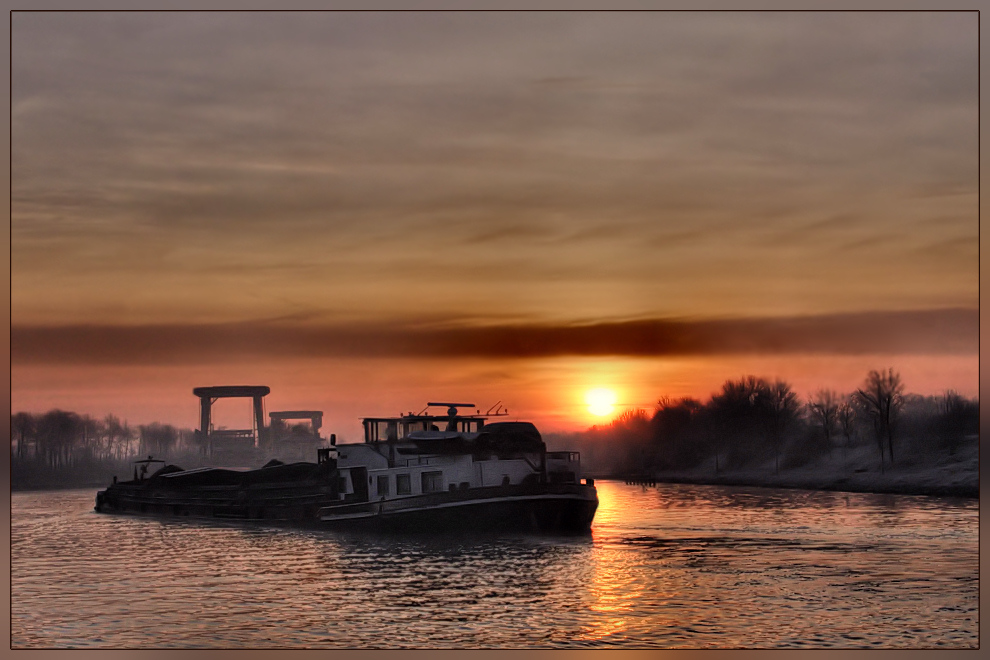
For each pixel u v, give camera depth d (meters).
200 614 52.72
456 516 76.56
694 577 61.25
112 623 50.78
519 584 59.41
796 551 72.38
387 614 52.09
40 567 69.19
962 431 150.75
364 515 81.00
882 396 157.12
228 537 85.50
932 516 99.75
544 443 81.88
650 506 118.50
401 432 88.31
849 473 156.88
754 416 191.75
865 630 48.31
